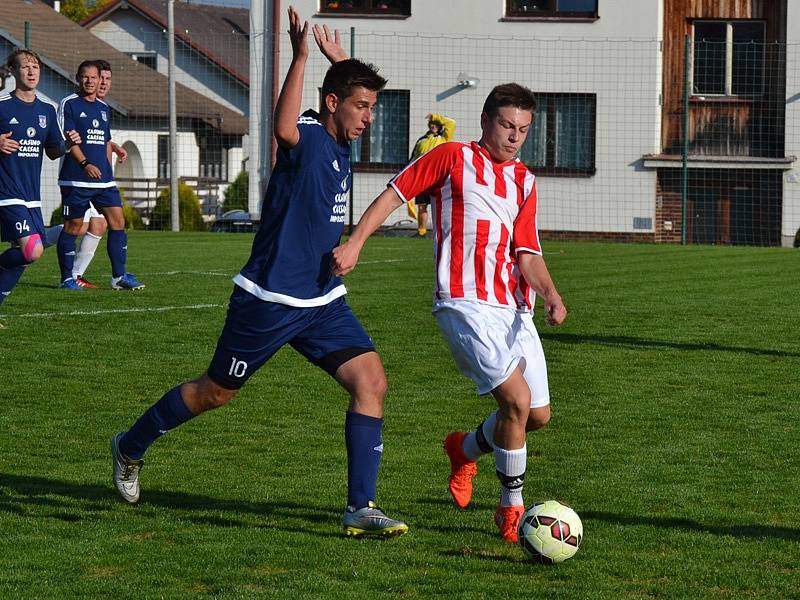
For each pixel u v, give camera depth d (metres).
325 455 12.16
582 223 56.06
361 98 9.44
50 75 69.12
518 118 9.44
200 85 88.12
